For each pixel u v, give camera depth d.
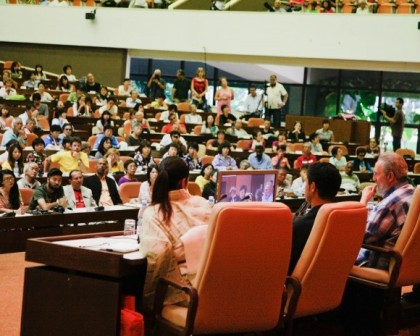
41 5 20.14
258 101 18.03
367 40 17.98
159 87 18.92
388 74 20.30
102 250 3.97
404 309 5.08
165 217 3.99
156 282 3.92
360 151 14.62
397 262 4.72
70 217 7.67
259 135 14.98
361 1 18.14
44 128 14.80
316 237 4.08
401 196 4.89
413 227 4.73
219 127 16.47
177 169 4.08
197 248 3.94
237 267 3.72
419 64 17.80
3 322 5.18
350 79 20.59
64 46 20.14
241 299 3.80
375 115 20.44
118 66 19.80
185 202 4.11
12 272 6.77
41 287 4.08
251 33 18.86
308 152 13.96
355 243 4.29
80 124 15.77
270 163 13.13
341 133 17.30
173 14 19.36
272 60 18.92
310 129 17.70
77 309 3.97
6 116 14.03
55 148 12.30
